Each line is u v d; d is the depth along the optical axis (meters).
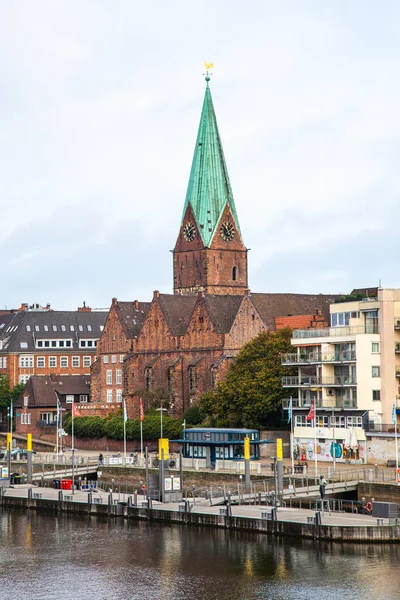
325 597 156.12
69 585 165.25
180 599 157.62
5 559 179.88
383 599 154.75
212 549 181.00
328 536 181.00
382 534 179.12
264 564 171.25
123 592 161.38
